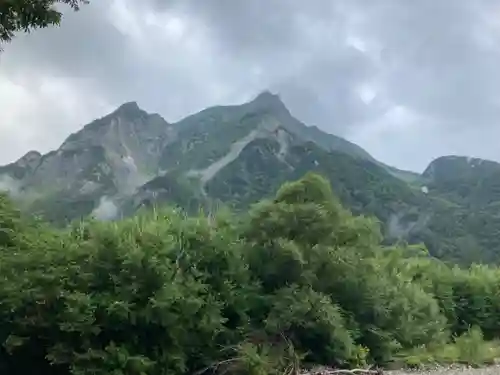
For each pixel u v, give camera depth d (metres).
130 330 21.17
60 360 20.05
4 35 13.50
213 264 24.98
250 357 22.91
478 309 41.66
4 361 21.36
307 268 27.38
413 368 29.86
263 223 28.00
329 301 26.83
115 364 20.34
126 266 21.27
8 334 20.59
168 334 21.84
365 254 30.39
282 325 25.25
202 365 23.45
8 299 20.36
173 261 23.53
